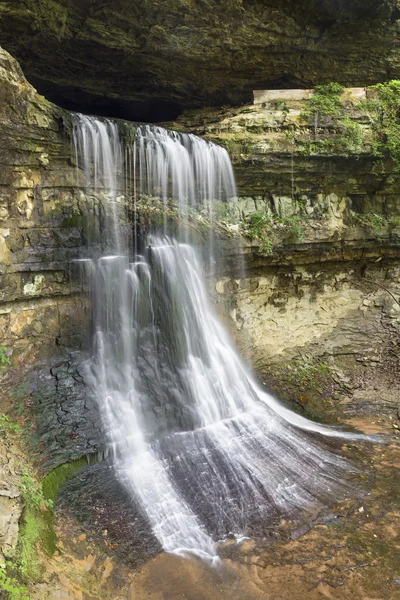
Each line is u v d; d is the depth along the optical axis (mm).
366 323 11703
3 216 6535
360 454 8164
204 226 9336
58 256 7289
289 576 5375
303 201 10734
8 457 5887
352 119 10320
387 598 5129
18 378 6801
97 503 6184
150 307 8148
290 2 9836
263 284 10844
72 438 6840
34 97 6672
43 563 4969
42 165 7043
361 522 6297
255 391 9922
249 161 9711
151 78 10742
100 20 8930
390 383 10938
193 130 10242
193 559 5543
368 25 10766
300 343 11352
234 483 6871
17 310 6910
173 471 6965
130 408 7555
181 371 8305
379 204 11305
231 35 10000
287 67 11352
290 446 8117
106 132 7867
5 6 7941
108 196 8047
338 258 11172
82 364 7512
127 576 5281
